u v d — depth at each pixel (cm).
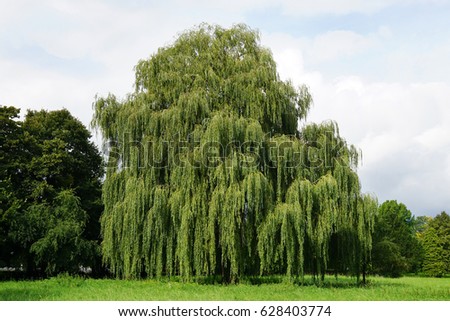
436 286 3600
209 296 2309
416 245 8194
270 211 2661
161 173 2967
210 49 3225
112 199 3109
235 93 3027
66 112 4759
